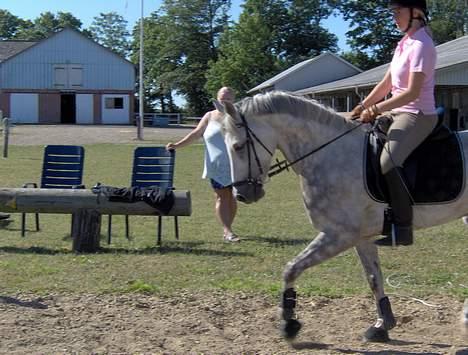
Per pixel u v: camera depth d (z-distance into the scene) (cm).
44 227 1115
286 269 521
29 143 3162
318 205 522
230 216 1003
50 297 670
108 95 6322
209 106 8444
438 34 7862
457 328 593
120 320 600
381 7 7738
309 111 524
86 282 736
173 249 930
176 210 910
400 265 839
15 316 604
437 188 520
